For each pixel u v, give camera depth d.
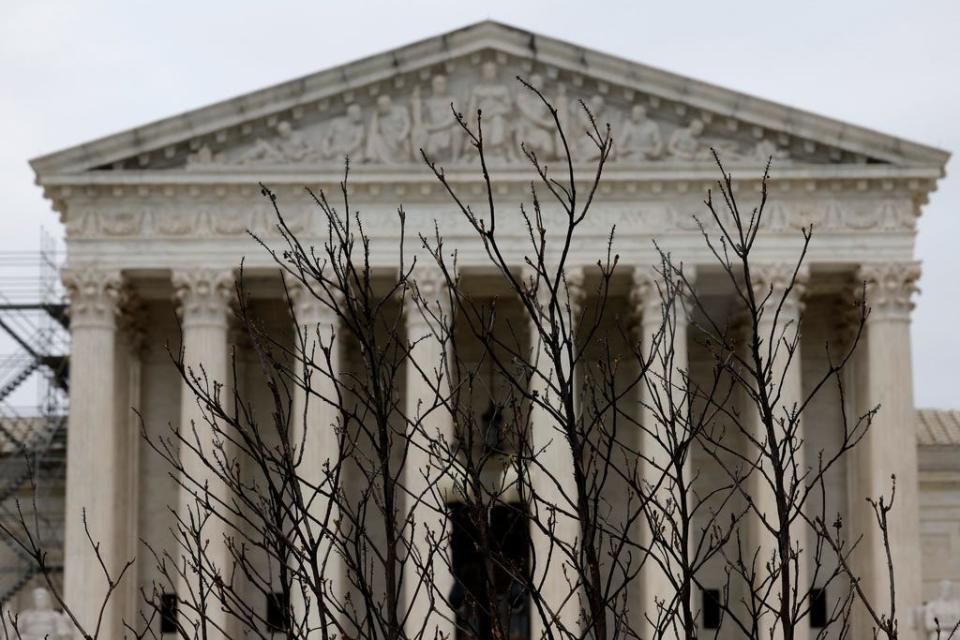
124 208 77.38
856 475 81.31
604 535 78.38
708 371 82.81
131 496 81.88
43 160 76.69
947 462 86.25
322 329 75.56
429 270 76.06
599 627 25.81
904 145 76.94
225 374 76.56
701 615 80.44
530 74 77.81
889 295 77.00
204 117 77.06
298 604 71.38
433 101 77.81
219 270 76.62
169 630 79.75
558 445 73.44
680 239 76.81
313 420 74.25
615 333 82.88
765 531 72.00
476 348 81.94
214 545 72.69
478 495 26.98
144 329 83.50
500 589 73.75
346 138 77.56
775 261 76.62
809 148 77.38
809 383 83.75
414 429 28.72
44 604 74.12
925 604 76.00
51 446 88.25
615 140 77.25
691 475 75.31
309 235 76.88
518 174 76.56
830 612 79.75
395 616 25.64
